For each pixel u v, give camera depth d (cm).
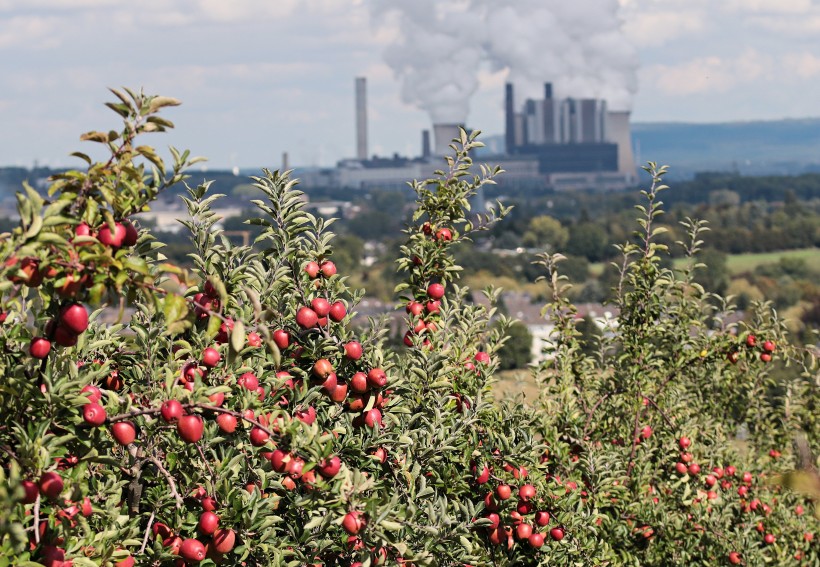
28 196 579
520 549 1201
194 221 935
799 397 1903
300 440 737
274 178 953
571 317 1587
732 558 1509
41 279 610
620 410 1620
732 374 1902
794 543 1688
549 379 1572
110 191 635
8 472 653
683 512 1570
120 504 864
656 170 1555
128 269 630
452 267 1270
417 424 1086
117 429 703
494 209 1285
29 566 582
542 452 1326
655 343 1686
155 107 633
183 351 852
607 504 1358
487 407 1085
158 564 763
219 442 815
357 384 912
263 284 930
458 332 1270
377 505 751
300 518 909
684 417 1689
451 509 1048
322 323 914
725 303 1708
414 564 853
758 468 1859
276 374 909
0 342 707
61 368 724
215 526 772
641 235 1590
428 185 1325
